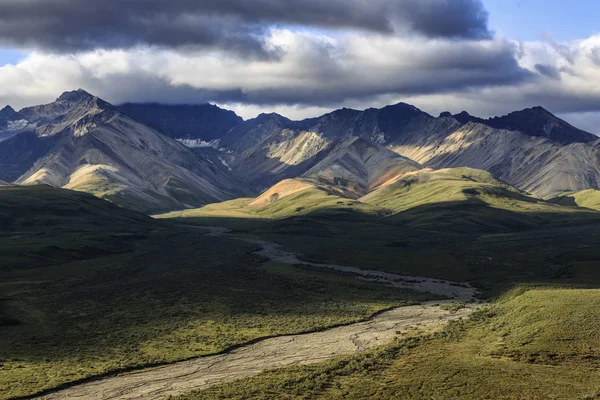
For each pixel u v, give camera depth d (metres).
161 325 131.25
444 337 113.06
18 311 143.50
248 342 117.19
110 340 117.19
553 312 113.56
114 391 87.94
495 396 74.81
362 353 103.50
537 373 83.25
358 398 77.62
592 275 191.75
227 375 95.25
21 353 107.00
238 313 145.12
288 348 112.25
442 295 172.25
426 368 89.38
